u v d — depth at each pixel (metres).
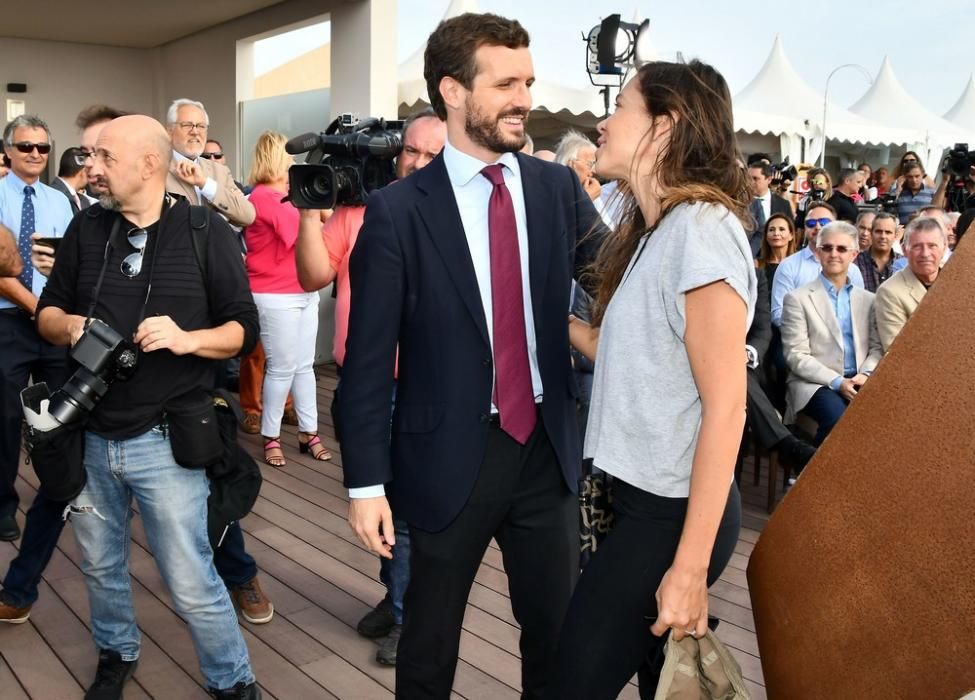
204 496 2.38
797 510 1.09
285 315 4.86
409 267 1.85
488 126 1.82
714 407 1.38
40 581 3.45
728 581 3.61
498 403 1.89
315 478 4.86
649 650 1.62
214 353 2.27
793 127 12.47
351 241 2.71
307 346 5.10
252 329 2.39
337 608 3.29
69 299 2.42
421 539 1.89
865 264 6.00
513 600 2.05
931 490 0.90
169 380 2.27
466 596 1.96
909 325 0.98
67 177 4.99
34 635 3.03
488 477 1.89
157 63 10.45
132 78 10.53
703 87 1.52
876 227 5.91
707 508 1.39
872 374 1.02
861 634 0.95
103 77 10.35
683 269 1.40
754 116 11.84
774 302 5.23
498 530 2.02
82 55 10.20
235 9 8.48
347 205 2.38
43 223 4.02
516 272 1.90
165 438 2.28
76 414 2.19
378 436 1.85
